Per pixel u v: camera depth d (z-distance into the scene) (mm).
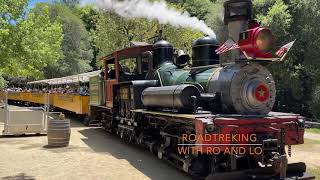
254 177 6164
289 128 6648
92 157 9227
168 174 7480
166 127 8211
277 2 23719
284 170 6000
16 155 9453
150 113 8242
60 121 10758
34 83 32219
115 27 24141
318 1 22438
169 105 7445
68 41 42031
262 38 6340
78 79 19859
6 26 8211
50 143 10781
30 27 9195
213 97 7008
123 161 8758
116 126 12625
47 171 7762
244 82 6699
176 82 8633
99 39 25047
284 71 23359
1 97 24141
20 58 9352
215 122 6059
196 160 6918
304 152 10273
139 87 9539
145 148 10391
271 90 6934
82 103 16328
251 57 6406
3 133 12594
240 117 6375
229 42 6871
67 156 9352
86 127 15711
